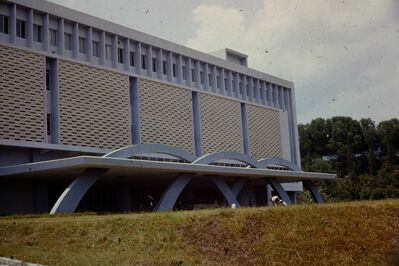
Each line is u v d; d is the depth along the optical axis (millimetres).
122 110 46656
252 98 66500
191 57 57000
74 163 31281
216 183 43125
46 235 19594
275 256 17109
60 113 41250
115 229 19266
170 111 52125
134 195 48531
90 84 44188
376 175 90438
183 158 41062
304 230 19156
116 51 47812
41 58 40812
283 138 69562
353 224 20266
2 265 15422
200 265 15648
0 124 37062
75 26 44594
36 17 42000
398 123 95000
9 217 26656
